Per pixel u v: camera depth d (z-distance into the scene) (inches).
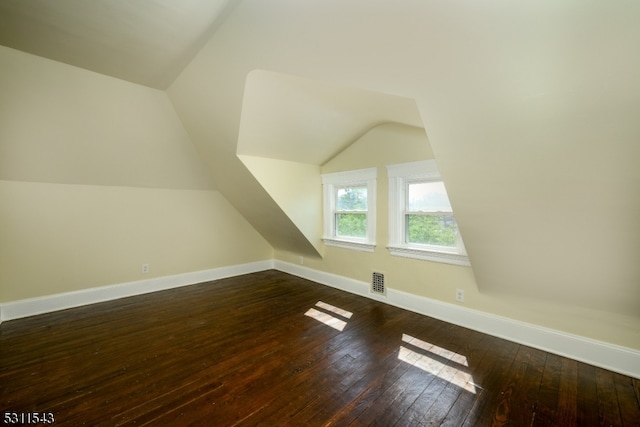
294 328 109.0
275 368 82.4
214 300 141.6
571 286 81.9
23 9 67.9
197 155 148.5
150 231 155.4
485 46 47.3
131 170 139.0
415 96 63.9
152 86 109.0
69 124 107.5
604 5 36.9
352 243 147.8
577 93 47.3
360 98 86.7
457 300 110.9
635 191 54.7
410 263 125.0
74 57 88.6
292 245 182.5
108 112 110.6
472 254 92.4
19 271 120.0
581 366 83.6
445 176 76.7
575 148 54.6
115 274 144.7
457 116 62.1
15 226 118.7
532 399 69.2
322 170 160.1
